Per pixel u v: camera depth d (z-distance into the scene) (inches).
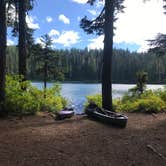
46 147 371.9
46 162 328.5
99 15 636.7
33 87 622.8
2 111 517.0
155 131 476.1
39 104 582.9
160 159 361.1
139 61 4350.4
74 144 390.3
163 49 892.0
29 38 778.2
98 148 383.6
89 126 480.7
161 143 415.8
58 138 409.7
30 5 697.0
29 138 402.0
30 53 813.2
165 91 816.3
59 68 1451.8
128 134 454.3
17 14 685.3
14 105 535.5
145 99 723.4
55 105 633.0
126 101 776.3
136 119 578.9
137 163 345.7
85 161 339.6
